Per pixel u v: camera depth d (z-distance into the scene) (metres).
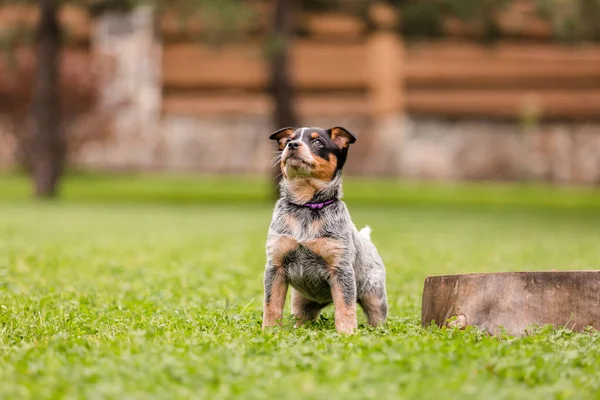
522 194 36.03
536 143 40.09
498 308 6.98
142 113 39.94
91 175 38.94
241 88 40.28
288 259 7.29
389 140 39.78
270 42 28.59
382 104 39.75
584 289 6.86
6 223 20.28
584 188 39.47
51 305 8.61
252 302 9.17
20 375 5.15
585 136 40.00
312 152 7.25
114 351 5.76
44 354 5.72
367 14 30.62
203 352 5.84
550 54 39.09
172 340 6.25
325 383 5.02
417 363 5.36
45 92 30.36
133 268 12.64
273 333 6.71
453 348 5.86
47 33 30.17
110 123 38.16
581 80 39.41
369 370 5.25
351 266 7.24
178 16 28.73
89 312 8.20
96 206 28.42
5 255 13.53
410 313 8.74
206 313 8.30
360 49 39.59
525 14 37.91
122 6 30.06
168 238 18.06
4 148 40.31
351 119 39.97
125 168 40.19
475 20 29.20
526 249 17.02
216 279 11.40
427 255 15.56
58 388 4.82
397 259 14.71
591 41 31.77
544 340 6.29
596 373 5.40
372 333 6.90
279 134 7.88
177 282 11.02
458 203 33.34
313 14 34.28
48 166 30.98
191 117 40.50
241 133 40.47
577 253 16.23
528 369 5.36
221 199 33.31
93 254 14.41
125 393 4.71
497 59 39.09
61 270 12.05
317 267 7.27
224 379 5.07
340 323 7.11
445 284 7.29
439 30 30.48
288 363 5.44
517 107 39.59
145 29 39.22
